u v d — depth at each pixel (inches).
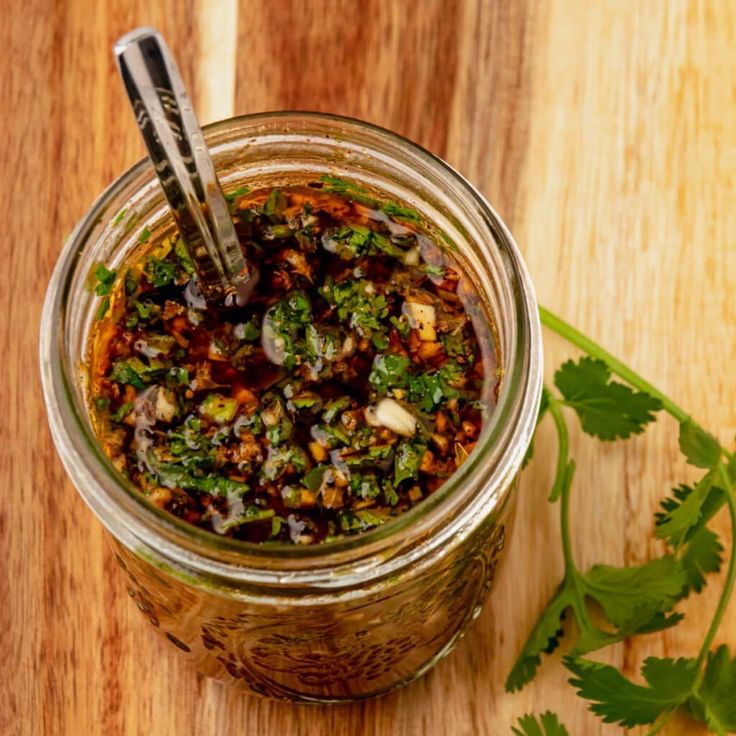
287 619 15.5
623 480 18.0
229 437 15.8
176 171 14.8
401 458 15.7
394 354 16.1
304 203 16.7
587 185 18.5
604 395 17.6
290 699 17.1
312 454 15.8
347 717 17.6
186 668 17.7
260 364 16.1
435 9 18.6
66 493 18.0
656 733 17.0
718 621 17.2
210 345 16.2
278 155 16.3
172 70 14.3
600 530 18.0
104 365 16.1
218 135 16.0
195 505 15.6
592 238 18.5
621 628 17.2
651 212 18.5
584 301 18.4
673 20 18.7
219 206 15.3
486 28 18.6
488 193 18.5
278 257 16.4
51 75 18.6
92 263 15.7
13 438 18.1
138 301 16.3
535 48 18.7
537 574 17.9
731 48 18.7
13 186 18.4
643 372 18.3
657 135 18.6
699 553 17.7
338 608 15.3
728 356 18.3
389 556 14.9
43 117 18.5
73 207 18.4
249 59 18.6
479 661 17.7
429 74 18.6
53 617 17.8
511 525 16.7
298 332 16.2
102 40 18.6
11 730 17.7
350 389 16.0
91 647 17.8
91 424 15.5
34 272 18.3
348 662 16.3
